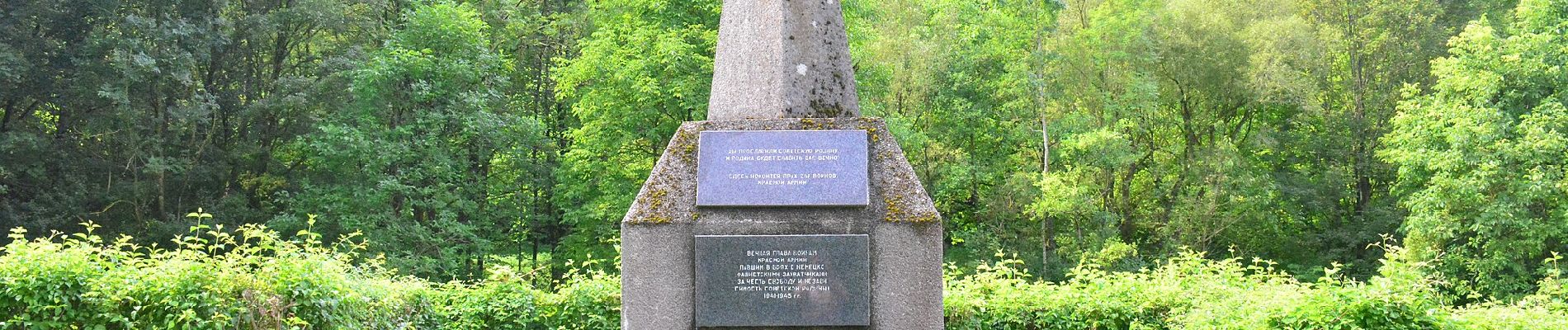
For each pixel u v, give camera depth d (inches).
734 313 244.8
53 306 252.2
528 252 1074.1
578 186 908.6
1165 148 1083.3
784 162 247.8
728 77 261.6
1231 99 1065.5
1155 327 328.8
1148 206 1065.5
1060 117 1007.0
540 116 1088.8
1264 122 1112.8
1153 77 1003.3
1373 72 1108.5
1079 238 936.9
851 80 263.6
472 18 977.5
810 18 262.5
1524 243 749.3
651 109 807.7
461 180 933.2
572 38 1071.0
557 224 1019.9
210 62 1011.9
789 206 246.5
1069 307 340.2
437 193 889.5
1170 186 1051.3
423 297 338.3
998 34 1031.0
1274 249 1076.5
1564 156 745.0
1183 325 307.3
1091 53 999.0
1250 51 1005.8
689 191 248.7
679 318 246.2
